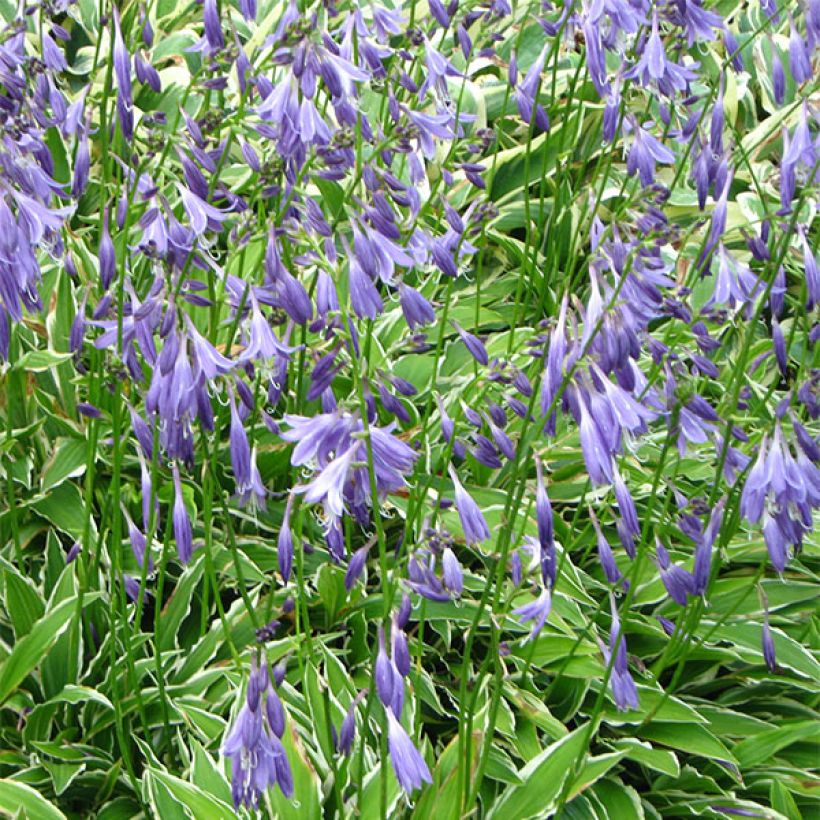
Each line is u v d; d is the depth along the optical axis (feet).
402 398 6.48
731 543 6.67
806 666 6.31
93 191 7.12
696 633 6.40
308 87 5.27
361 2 7.36
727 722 6.33
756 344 6.89
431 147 6.01
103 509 6.01
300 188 5.39
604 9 5.78
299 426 5.11
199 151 5.34
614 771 6.23
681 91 6.26
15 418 6.53
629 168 6.01
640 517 6.61
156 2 8.28
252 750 5.18
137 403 6.38
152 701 6.06
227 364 5.24
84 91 5.65
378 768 5.80
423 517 6.28
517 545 5.52
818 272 5.71
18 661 5.96
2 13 7.67
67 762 6.00
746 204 7.76
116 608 6.05
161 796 5.73
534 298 7.30
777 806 6.04
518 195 7.66
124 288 5.41
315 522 6.42
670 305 5.53
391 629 5.15
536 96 6.31
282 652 6.07
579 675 6.17
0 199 5.24
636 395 5.38
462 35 6.08
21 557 6.11
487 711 5.93
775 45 5.92
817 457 5.42
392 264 5.34
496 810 5.81
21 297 5.38
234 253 5.36
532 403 5.39
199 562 6.24
